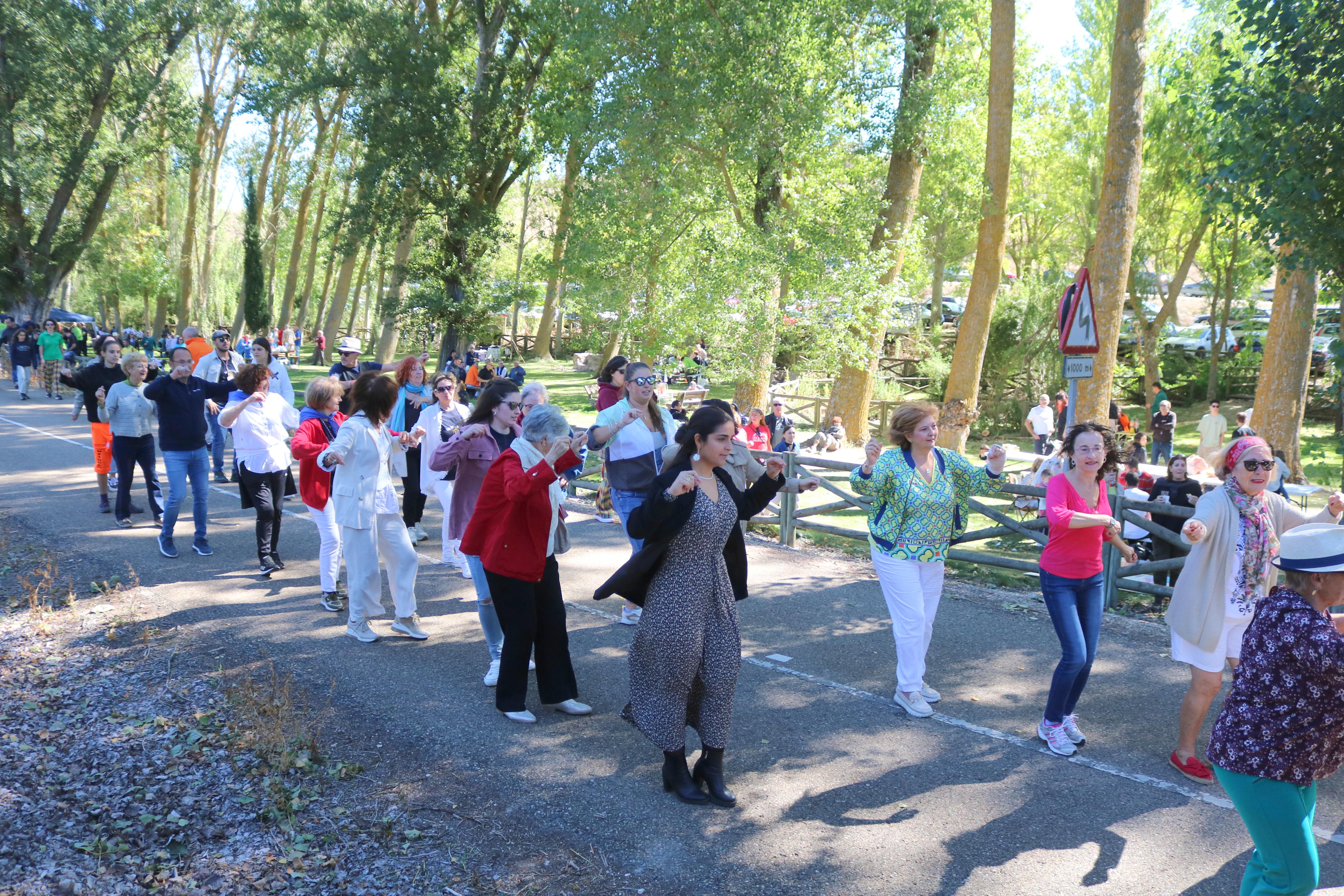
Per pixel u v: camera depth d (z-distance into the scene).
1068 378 7.16
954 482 5.33
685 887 3.65
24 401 21.67
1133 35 13.96
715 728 4.27
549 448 5.11
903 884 3.67
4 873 3.66
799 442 17.70
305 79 25.23
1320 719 2.90
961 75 18.30
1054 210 30.72
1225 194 8.26
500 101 25.42
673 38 16.56
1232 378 28.30
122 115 32.62
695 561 4.24
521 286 27.67
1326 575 2.94
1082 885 3.65
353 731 4.99
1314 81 7.84
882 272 17.64
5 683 5.52
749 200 19.28
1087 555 4.75
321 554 7.05
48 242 33.16
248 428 7.79
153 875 3.69
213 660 5.95
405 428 9.05
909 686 5.29
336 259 41.56
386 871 3.75
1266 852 3.02
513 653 5.11
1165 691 5.69
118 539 9.07
